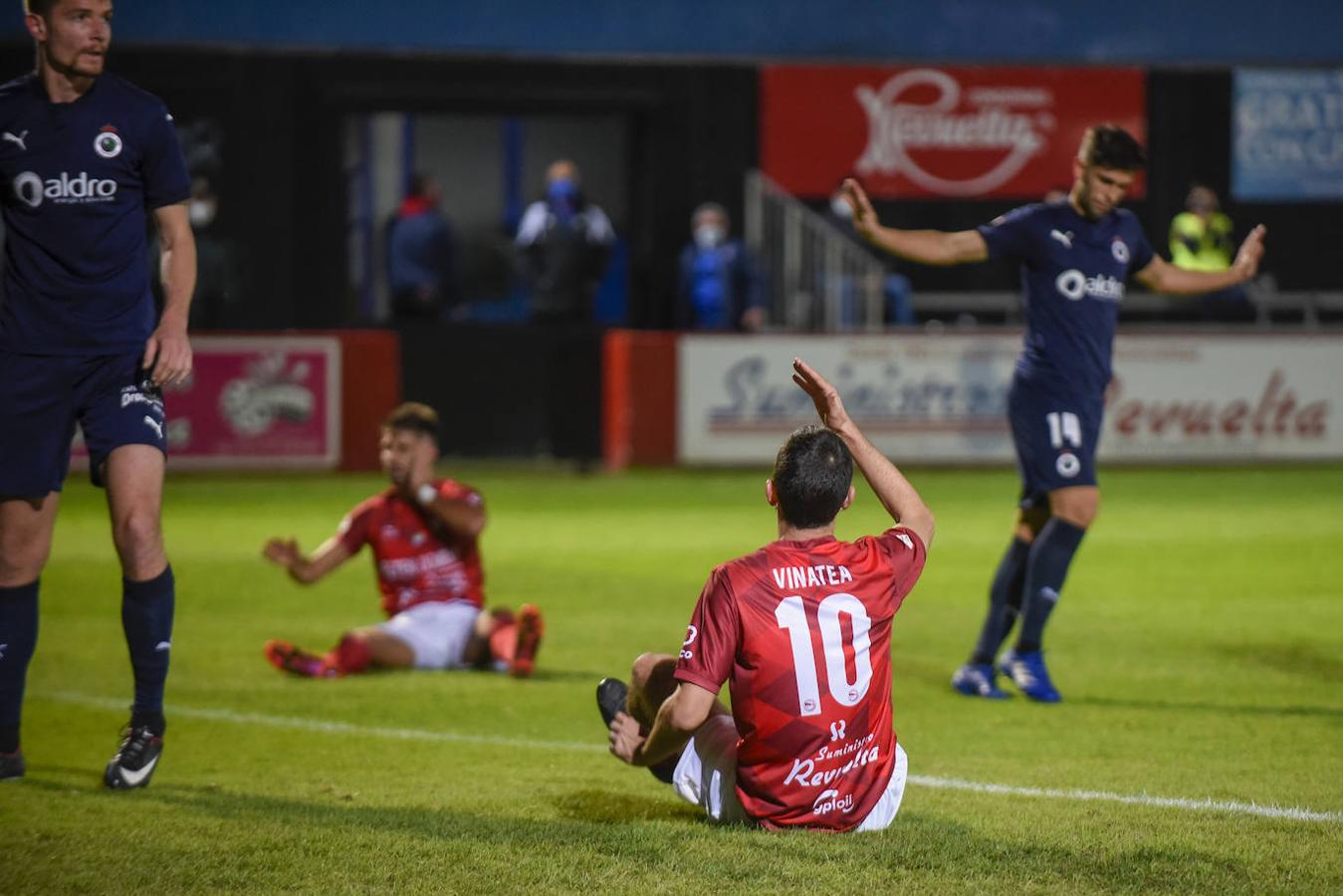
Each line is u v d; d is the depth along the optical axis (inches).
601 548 1715.1
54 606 1355.8
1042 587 979.9
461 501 1075.9
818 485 605.0
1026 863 599.5
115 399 722.8
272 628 1258.0
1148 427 2532.0
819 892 559.8
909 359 2481.5
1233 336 2546.8
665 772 683.4
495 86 2950.3
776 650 601.6
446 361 2618.1
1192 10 3061.0
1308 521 1939.0
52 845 628.7
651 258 3026.6
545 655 1138.0
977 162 3046.3
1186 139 3078.2
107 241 711.1
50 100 704.4
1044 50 3048.7
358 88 2918.3
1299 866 602.9
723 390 2493.8
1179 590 1443.2
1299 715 938.1
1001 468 2506.2
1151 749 842.8
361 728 899.4
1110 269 981.8
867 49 3024.1
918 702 981.8
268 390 2416.3
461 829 652.1
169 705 965.2
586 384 2645.2
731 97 3006.9
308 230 2950.3
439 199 2898.6
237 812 684.7
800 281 2886.3
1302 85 3090.6
